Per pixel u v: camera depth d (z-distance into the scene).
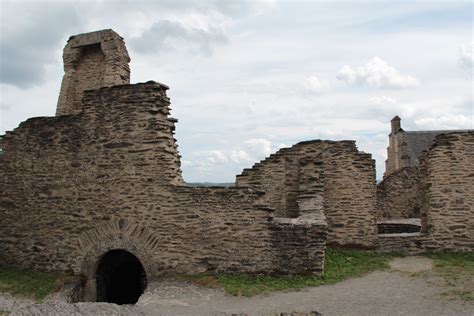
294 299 9.78
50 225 13.30
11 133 14.17
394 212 21.12
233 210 11.55
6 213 13.96
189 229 11.80
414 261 13.32
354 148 15.35
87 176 12.94
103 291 13.30
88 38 17.59
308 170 14.36
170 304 9.88
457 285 10.41
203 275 11.55
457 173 14.04
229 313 8.99
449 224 14.03
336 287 10.63
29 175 13.75
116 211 12.48
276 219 11.64
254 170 16.33
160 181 12.09
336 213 15.25
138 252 12.15
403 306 9.05
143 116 12.34
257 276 11.27
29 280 12.69
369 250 14.72
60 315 8.74
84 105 13.12
